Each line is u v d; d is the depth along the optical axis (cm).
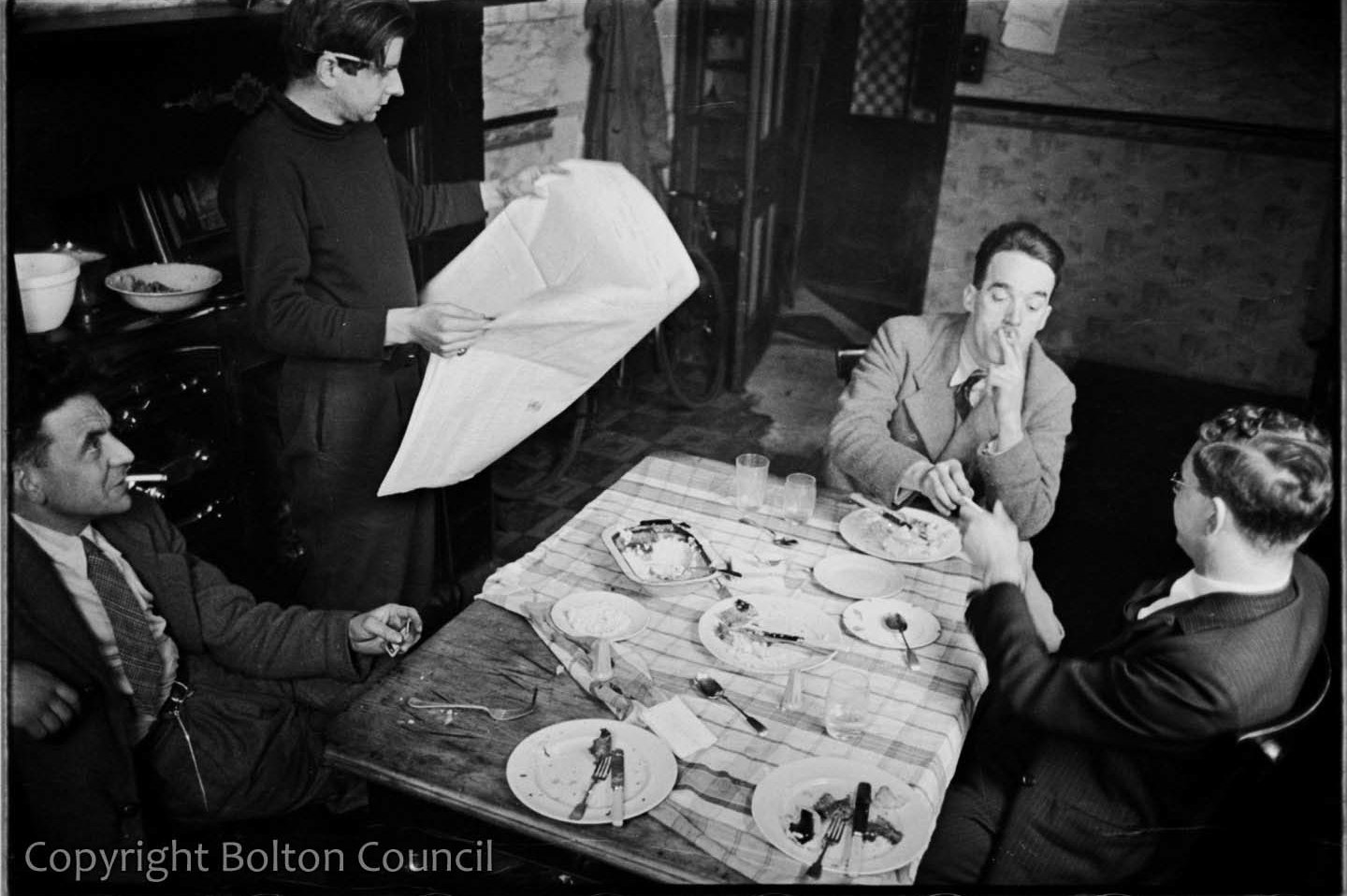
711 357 175
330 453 165
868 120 166
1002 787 147
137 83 136
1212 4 154
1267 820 142
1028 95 164
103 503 143
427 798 114
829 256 175
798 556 155
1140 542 171
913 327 177
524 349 161
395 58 148
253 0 146
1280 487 141
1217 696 137
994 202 168
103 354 144
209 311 153
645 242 166
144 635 145
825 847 109
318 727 155
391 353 161
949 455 178
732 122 167
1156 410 168
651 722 123
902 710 127
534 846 145
